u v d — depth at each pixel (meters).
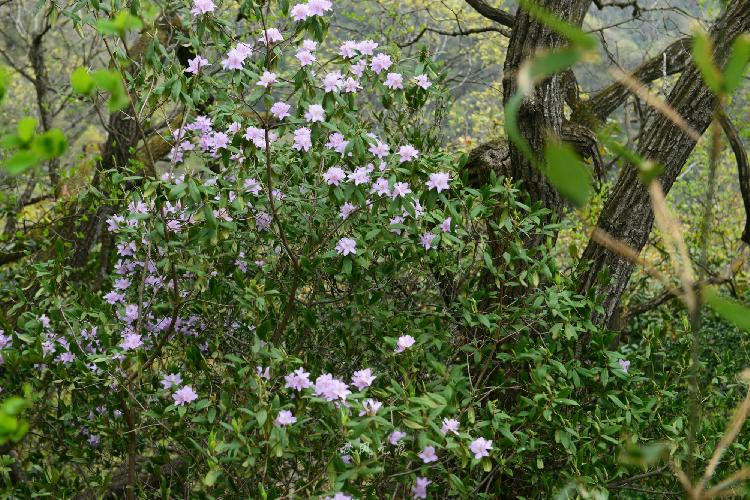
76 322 2.79
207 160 2.89
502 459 2.63
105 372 2.59
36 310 2.95
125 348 2.55
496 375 3.20
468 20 8.84
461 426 2.67
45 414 3.09
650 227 3.49
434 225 3.02
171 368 2.95
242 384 2.42
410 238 2.89
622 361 3.05
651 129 3.46
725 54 2.99
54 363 2.95
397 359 2.75
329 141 2.76
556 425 2.77
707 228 0.61
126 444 2.87
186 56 4.76
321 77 2.97
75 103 7.40
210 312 2.88
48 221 4.93
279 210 2.81
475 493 2.83
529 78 0.39
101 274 4.74
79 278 4.82
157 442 3.03
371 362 3.06
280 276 2.94
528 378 3.11
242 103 2.79
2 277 4.31
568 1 3.21
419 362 2.86
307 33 2.60
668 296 5.53
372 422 2.12
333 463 2.08
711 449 2.97
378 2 6.61
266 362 2.42
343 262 2.64
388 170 2.62
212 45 2.85
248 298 2.64
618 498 3.50
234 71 2.60
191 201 2.46
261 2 2.47
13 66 7.32
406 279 3.44
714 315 5.38
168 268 2.63
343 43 2.88
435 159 2.81
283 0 2.60
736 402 3.76
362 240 2.71
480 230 3.22
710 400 3.40
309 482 2.20
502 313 2.99
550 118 3.28
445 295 3.28
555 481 2.91
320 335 3.12
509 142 3.37
